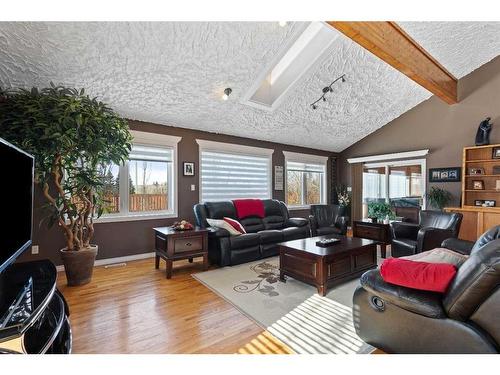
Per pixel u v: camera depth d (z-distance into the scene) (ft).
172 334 6.23
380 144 20.90
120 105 12.22
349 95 15.87
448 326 4.24
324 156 23.11
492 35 13.08
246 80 12.37
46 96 8.49
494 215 14.16
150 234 13.88
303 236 14.48
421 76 12.80
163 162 14.62
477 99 16.06
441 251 5.60
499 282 3.78
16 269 5.01
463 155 15.79
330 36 12.39
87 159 9.03
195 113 14.03
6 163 4.25
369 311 5.43
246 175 18.12
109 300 8.16
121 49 9.30
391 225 12.95
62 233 11.38
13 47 8.30
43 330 3.95
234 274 10.63
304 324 6.70
